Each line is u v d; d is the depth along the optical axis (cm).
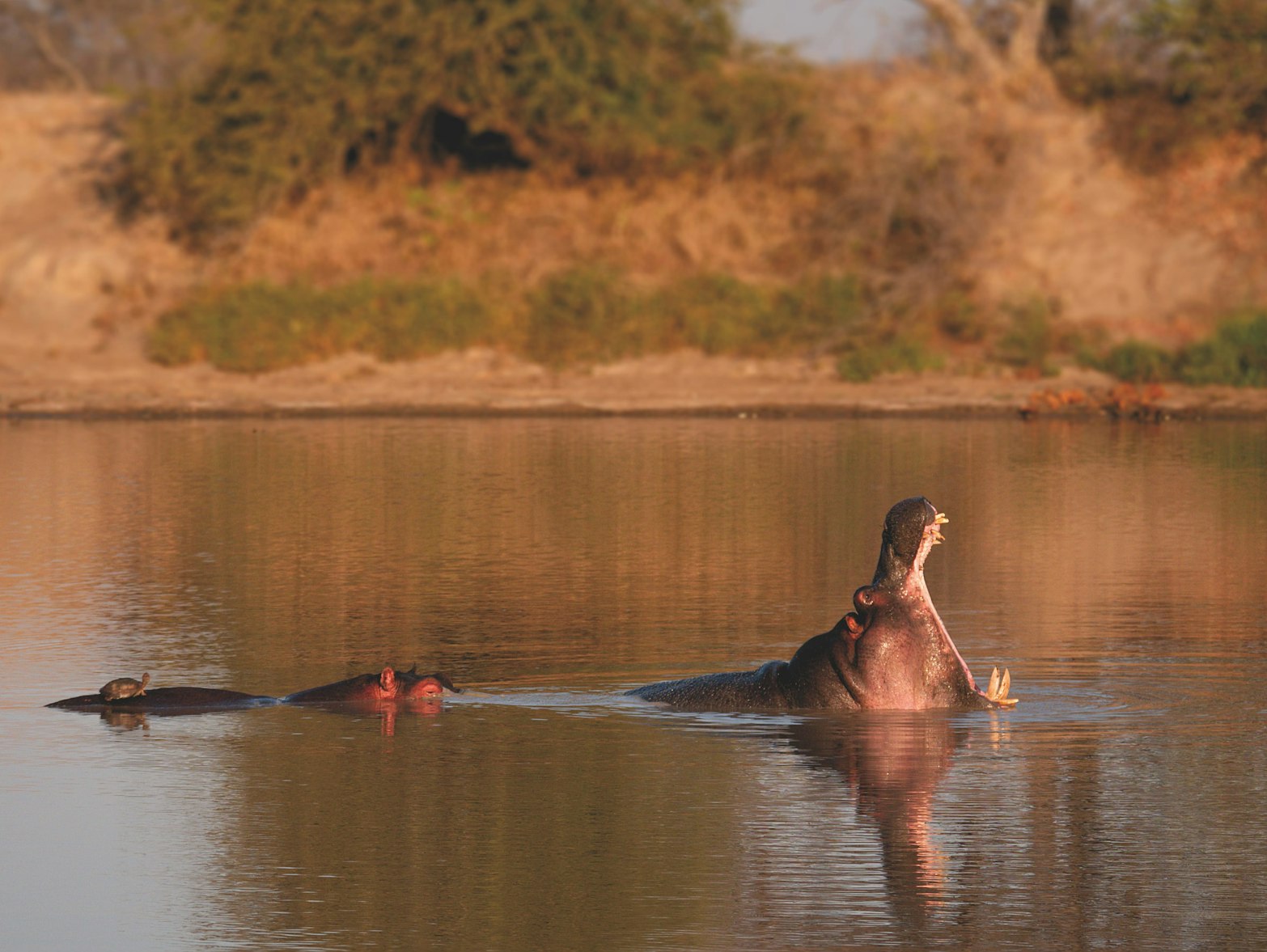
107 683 3772
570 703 3662
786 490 6988
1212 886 2552
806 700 3581
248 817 2895
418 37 13112
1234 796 2966
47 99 15425
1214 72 13062
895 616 3578
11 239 13550
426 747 3306
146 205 13700
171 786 3059
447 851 2722
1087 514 6328
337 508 6619
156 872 2638
